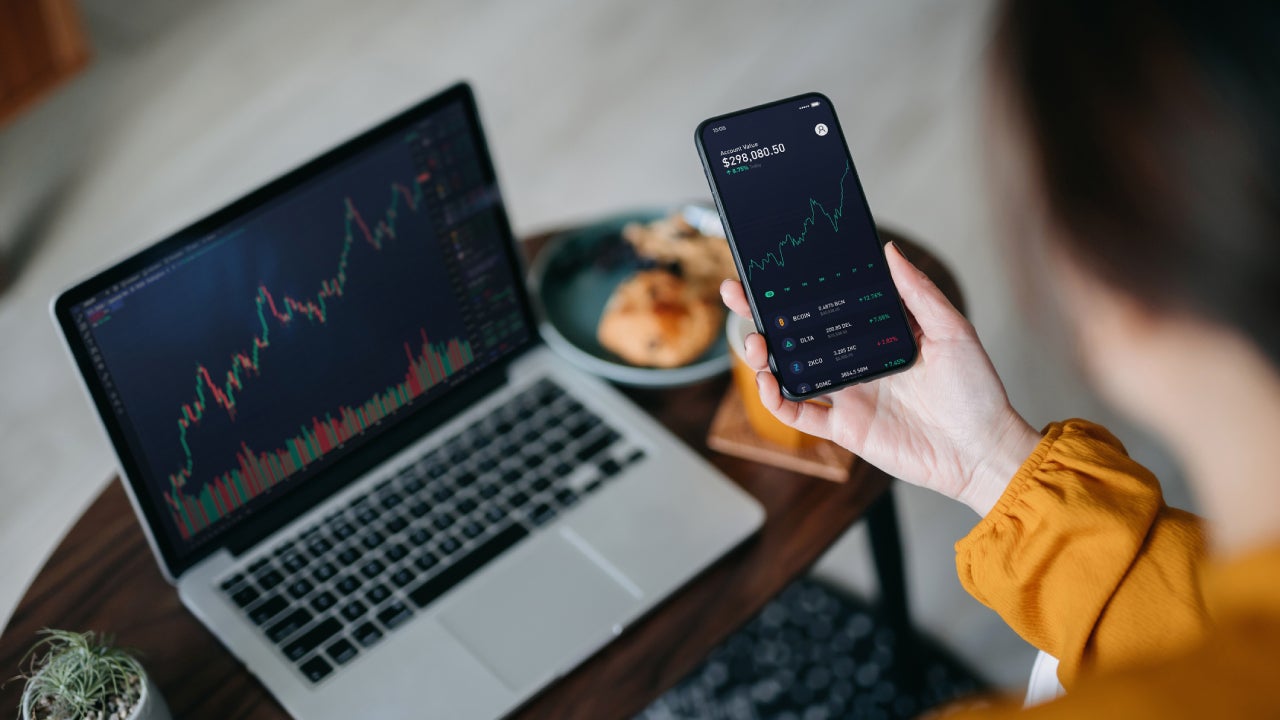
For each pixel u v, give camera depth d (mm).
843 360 826
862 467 1039
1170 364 321
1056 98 282
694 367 1138
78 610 982
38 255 2414
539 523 1006
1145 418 359
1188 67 261
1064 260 307
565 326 1206
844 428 859
